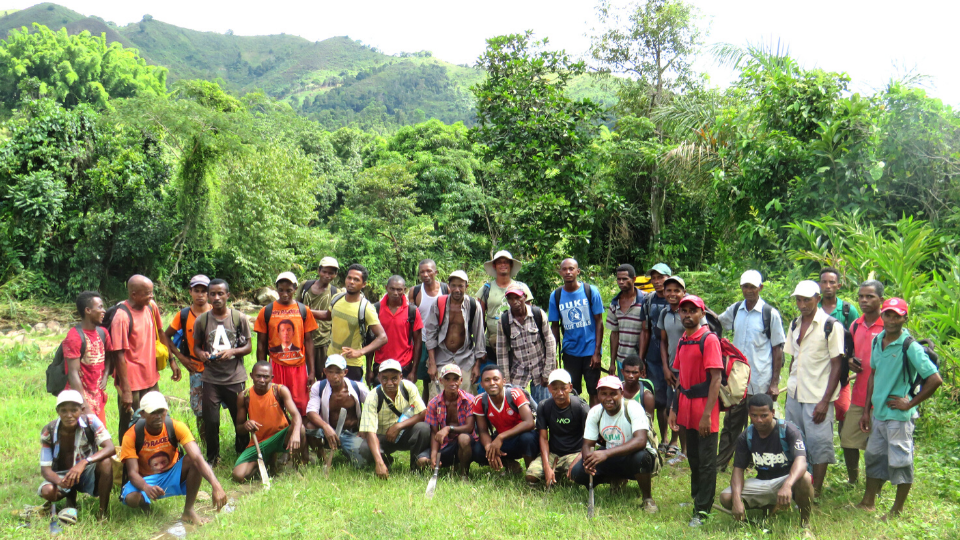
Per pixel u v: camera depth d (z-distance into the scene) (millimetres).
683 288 6633
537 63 14633
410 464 6863
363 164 39594
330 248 24016
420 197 30188
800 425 5977
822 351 5852
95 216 18422
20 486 6125
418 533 5137
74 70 52281
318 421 6660
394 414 6738
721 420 7938
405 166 29750
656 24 22625
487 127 14961
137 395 6414
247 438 6941
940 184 10492
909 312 7895
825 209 11070
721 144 14578
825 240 10703
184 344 7051
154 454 5414
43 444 5363
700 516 5453
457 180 30953
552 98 14625
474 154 32250
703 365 5500
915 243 8820
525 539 5078
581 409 6379
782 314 9781
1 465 6586
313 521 5383
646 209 19531
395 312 7547
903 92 10609
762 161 12148
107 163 18719
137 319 6434
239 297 21312
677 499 6086
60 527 5160
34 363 11930
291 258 22078
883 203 10938
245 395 6719
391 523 5320
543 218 14938
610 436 5945
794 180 11844
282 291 7000
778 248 11688
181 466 5500
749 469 6793
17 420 8078
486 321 7793
